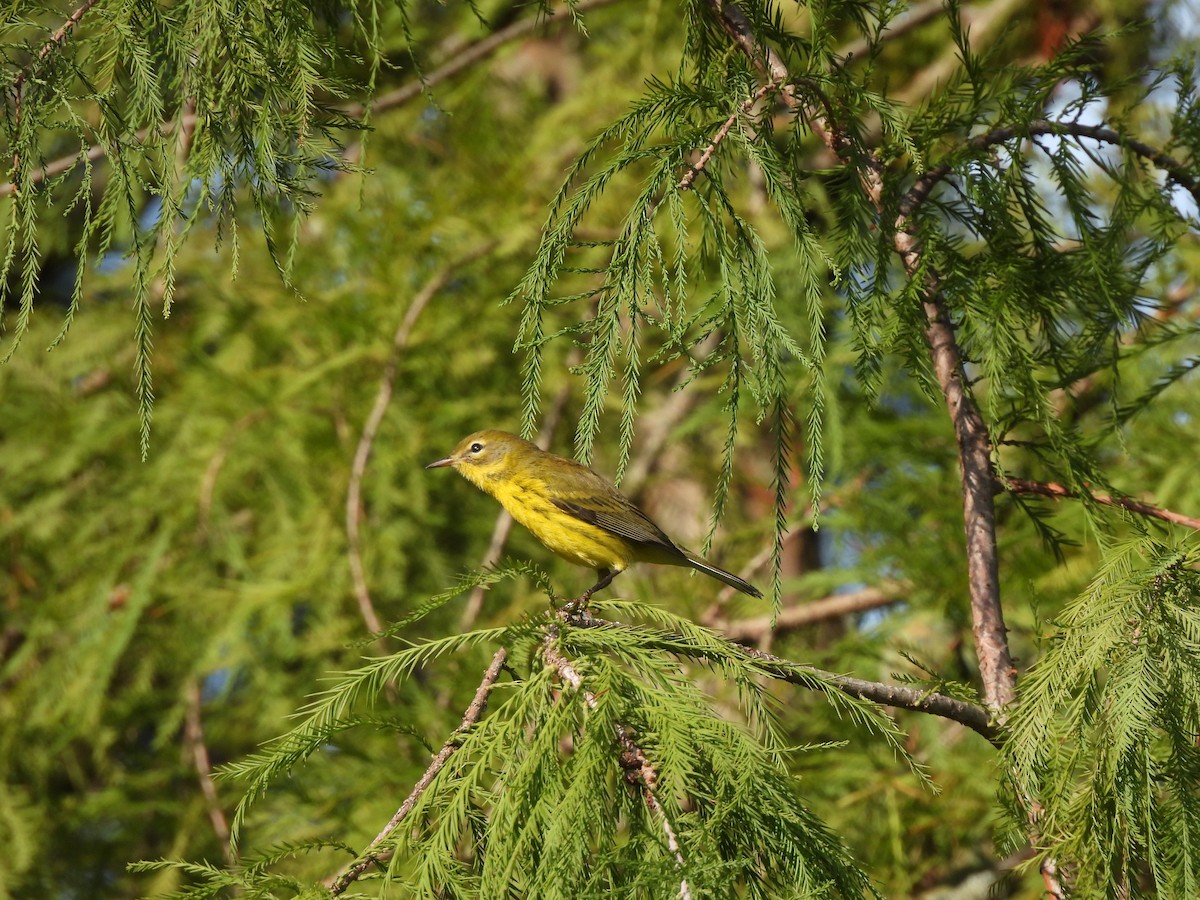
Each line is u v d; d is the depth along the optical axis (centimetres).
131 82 626
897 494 1422
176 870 1503
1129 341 1206
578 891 470
